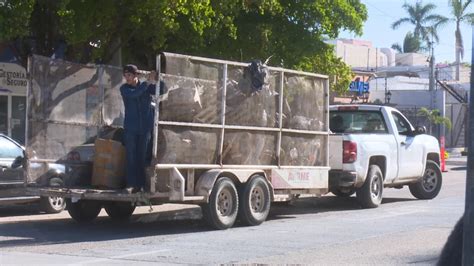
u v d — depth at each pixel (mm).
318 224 12320
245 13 19672
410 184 16766
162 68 10695
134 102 11078
